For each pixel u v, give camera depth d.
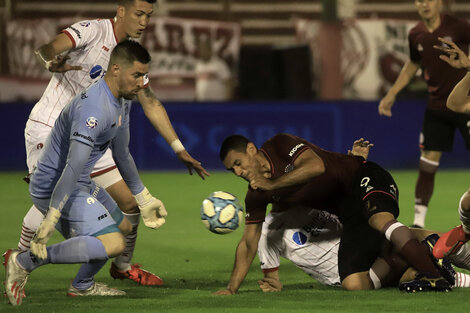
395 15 64.56
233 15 65.00
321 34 53.94
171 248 26.94
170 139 21.38
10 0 61.22
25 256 17.28
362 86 53.81
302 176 18.17
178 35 54.28
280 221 19.92
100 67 20.73
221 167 52.62
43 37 52.78
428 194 30.67
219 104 52.25
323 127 52.62
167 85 54.50
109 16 62.47
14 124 52.16
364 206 19.09
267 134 52.50
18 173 51.78
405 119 52.97
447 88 30.61
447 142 30.84
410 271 19.09
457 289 19.03
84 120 17.09
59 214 16.97
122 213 19.61
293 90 54.00
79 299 18.47
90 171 18.41
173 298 18.56
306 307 17.31
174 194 41.88
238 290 19.83
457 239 18.64
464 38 30.69
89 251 17.45
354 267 19.28
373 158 52.94
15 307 17.42
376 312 16.73
